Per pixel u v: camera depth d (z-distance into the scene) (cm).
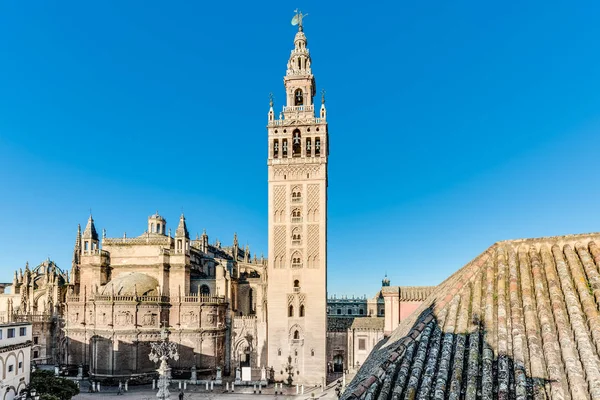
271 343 9500
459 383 1577
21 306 12950
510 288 2059
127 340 9575
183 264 10906
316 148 10000
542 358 1614
